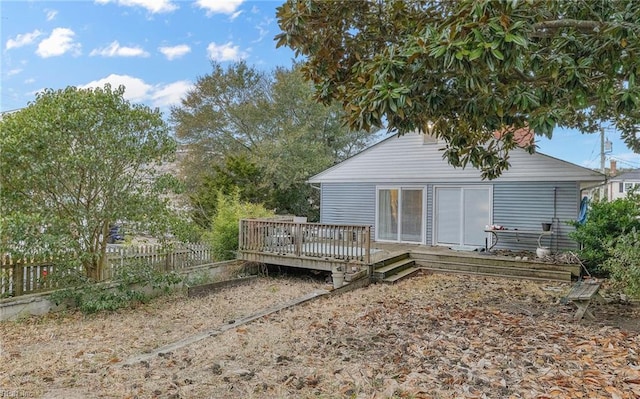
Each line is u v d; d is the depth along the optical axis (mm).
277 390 3535
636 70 4980
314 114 23672
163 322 6797
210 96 25062
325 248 10148
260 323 5977
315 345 4828
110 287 7805
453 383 3637
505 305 6879
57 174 7371
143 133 8352
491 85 5430
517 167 11562
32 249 6875
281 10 6016
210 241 11766
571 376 3750
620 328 5391
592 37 5230
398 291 8336
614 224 8984
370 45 6688
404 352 4512
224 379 3785
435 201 13031
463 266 10375
